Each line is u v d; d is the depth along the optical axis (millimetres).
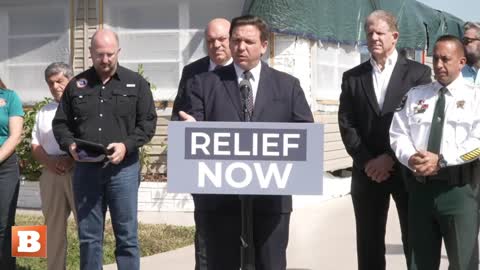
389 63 5953
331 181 12508
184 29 11398
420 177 5129
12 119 6555
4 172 6555
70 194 6617
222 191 4238
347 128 6027
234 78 4805
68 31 11828
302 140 4195
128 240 5871
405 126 5305
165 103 11336
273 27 10195
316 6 10688
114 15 11625
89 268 5832
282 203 4684
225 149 4227
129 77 5926
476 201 5133
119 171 5805
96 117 5805
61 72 6551
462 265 5074
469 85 5141
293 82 4820
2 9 12211
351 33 11805
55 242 6711
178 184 4242
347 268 7605
